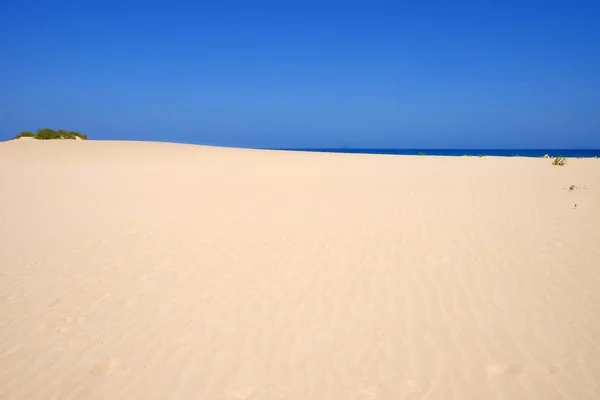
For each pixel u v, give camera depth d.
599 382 3.50
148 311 4.87
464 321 4.52
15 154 27.47
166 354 4.03
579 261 6.10
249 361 3.90
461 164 22.98
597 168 19.77
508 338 4.18
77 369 3.81
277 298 5.16
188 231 8.18
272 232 8.00
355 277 5.74
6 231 8.25
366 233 7.77
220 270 6.09
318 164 23.69
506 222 8.34
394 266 6.09
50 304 5.04
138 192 12.96
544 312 4.66
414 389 3.48
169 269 6.15
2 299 5.16
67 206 10.74
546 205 9.97
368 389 3.50
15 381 3.64
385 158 29.59
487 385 3.51
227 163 24.28
